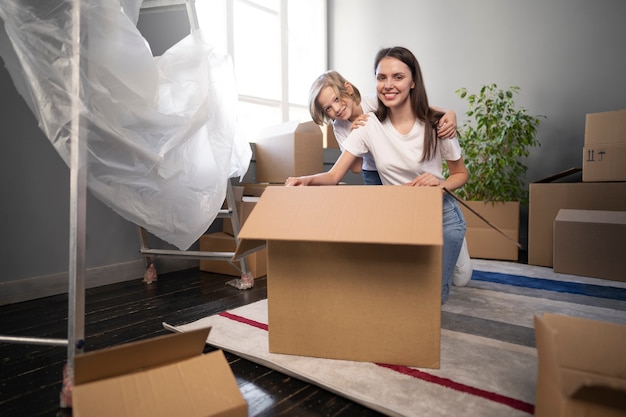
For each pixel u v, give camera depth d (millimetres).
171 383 785
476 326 1391
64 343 955
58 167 1893
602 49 2727
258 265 2164
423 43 3404
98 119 1080
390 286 1040
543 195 2406
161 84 1346
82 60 1000
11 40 950
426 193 995
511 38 3033
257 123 3246
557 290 1874
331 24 3848
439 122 1446
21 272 1780
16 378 1084
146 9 1636
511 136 2650
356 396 921
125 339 1346
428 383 973
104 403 726
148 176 1275
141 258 2205
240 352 1165
